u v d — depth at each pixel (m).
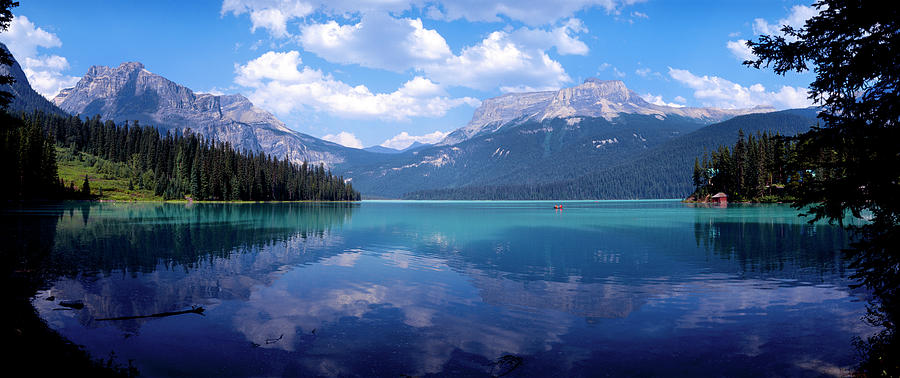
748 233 53.78
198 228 61.47
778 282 24.06
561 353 13.36
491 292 21.86
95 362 12.47
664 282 24.52
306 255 35.50
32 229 55.44
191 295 20.98
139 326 16.03
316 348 13.84
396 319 17.06
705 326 16.08
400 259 33.50
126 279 25.02
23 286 22.86
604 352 13.48
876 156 10.66
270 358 12.97
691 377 11.52
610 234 55.94
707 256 34.88
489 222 83.38
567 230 63.28
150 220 75.38
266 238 48.97
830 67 11.82
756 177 157.25
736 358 12.91
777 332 15.22
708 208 136.88
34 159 143.00
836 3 11.51
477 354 13.32
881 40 11.05
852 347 13.51
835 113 11.52
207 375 11.70
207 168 187.12
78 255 34.44
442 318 17.22
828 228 58.16
